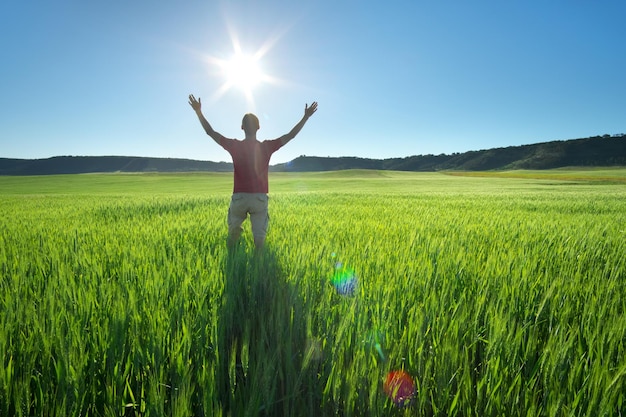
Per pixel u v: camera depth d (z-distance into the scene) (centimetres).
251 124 540
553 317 274
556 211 1309
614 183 6944
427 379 194
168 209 1337
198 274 363
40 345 219
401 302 292
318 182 7794
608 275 394
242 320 278
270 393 184
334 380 192
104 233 675
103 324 243
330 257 455
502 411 176
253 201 537
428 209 1324
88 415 185
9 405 174
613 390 174
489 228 772
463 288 347
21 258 423
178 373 198
